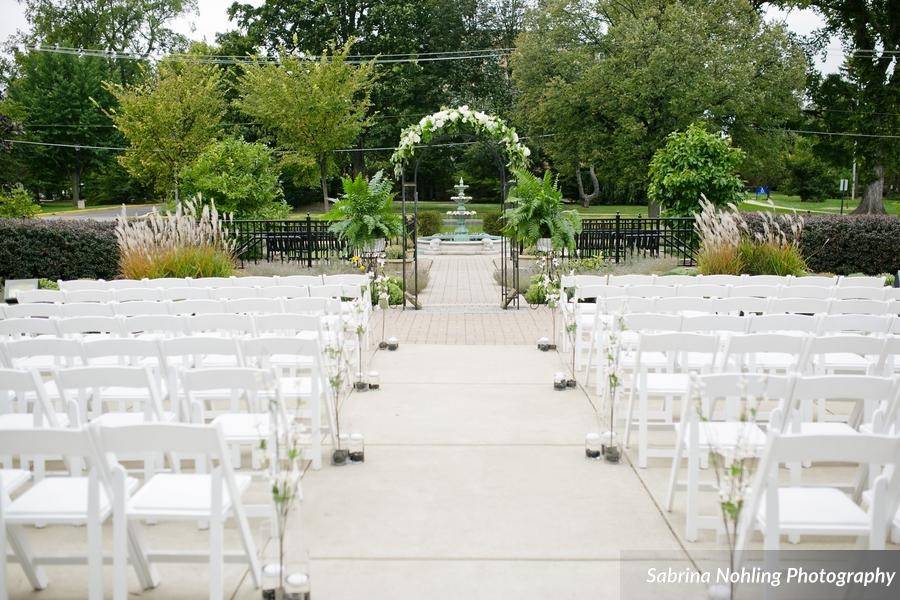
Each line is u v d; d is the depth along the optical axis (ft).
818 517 10.23
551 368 25.34
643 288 24.07
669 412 17.80
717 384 12.03
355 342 23.35
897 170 97.96
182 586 11.29
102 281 28.02
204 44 102.17
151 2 138.92
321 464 16.33
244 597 10.98
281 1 111.04
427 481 15.30
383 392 22.34
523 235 37.63
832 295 23.85
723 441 12.87
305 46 109.91
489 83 120.16
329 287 25.21
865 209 101.45
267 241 52.60
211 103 82.17
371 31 112.57
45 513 10.37
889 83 94.22
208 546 12.42
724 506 9.89
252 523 13.65
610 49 96.94
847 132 99.14
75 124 133.39
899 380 11.39
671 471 14.83
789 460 9.37
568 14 97.35
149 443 9.78
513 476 15.57
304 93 78.84
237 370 12.41
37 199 144.77
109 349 14.88
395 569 11.60
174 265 35.29
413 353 27.84
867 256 45.44
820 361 18.17
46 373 22.98
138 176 82.74
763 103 87.86
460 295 45.19
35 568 11.02
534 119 99.45
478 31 121.39
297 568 10.85
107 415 15.11
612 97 91.09
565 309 27.20
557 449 17.26
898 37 94.58
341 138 82.07
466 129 38.75
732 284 27.76
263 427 13.82
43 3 135.64
